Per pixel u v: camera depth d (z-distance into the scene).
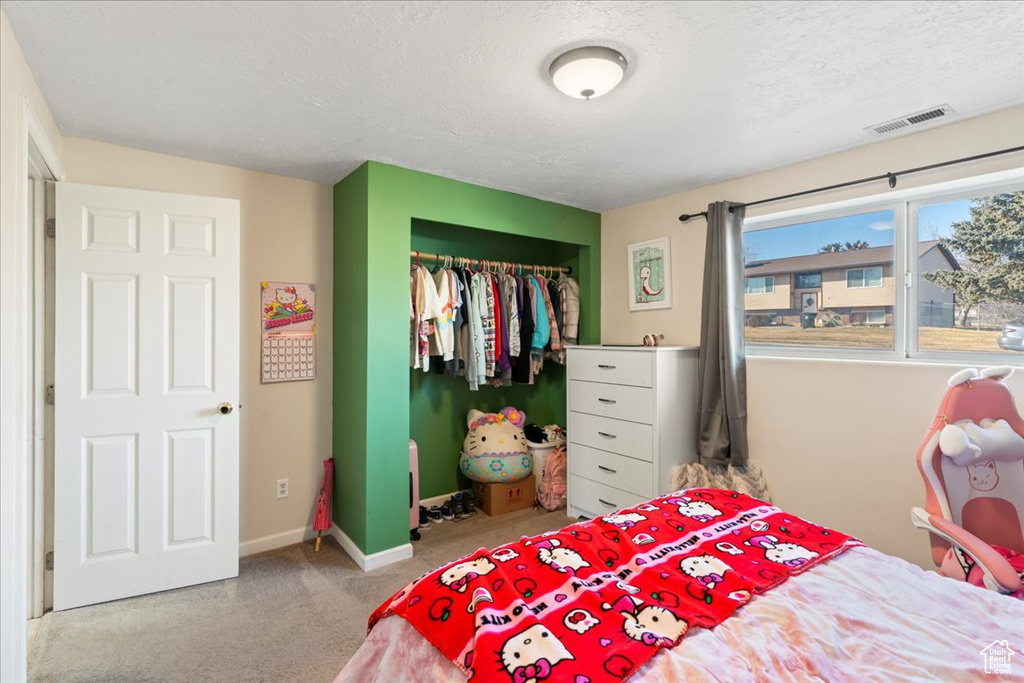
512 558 1.35
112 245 2.21
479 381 3.13
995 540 1.71
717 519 1.64
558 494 3.47
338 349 2.92
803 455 2.59
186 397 2.36
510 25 1.45
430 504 3.48
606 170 2.75
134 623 2.04
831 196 2.50
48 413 2.14
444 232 3.49
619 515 1.69
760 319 2.95
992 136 2.01
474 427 3.48
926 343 2.34
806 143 2.35
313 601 2.23
